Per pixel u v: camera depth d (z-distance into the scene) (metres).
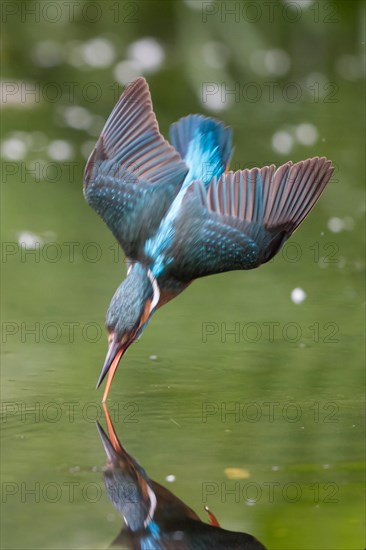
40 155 19.48
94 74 23.72
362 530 7.54
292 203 9.09
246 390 10.41
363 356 11.41
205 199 9.37
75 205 17.38
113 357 9.04
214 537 7.33
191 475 8.40
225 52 23.83
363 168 18.83
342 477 8.38
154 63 23.66
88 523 7.62
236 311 13.14
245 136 20.56
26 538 7.33
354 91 23.84
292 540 7.42
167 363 11.26
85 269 14.77
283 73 24.39
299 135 20.67
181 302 13.62
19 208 17.08
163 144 9.65
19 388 10.49
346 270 14.84
